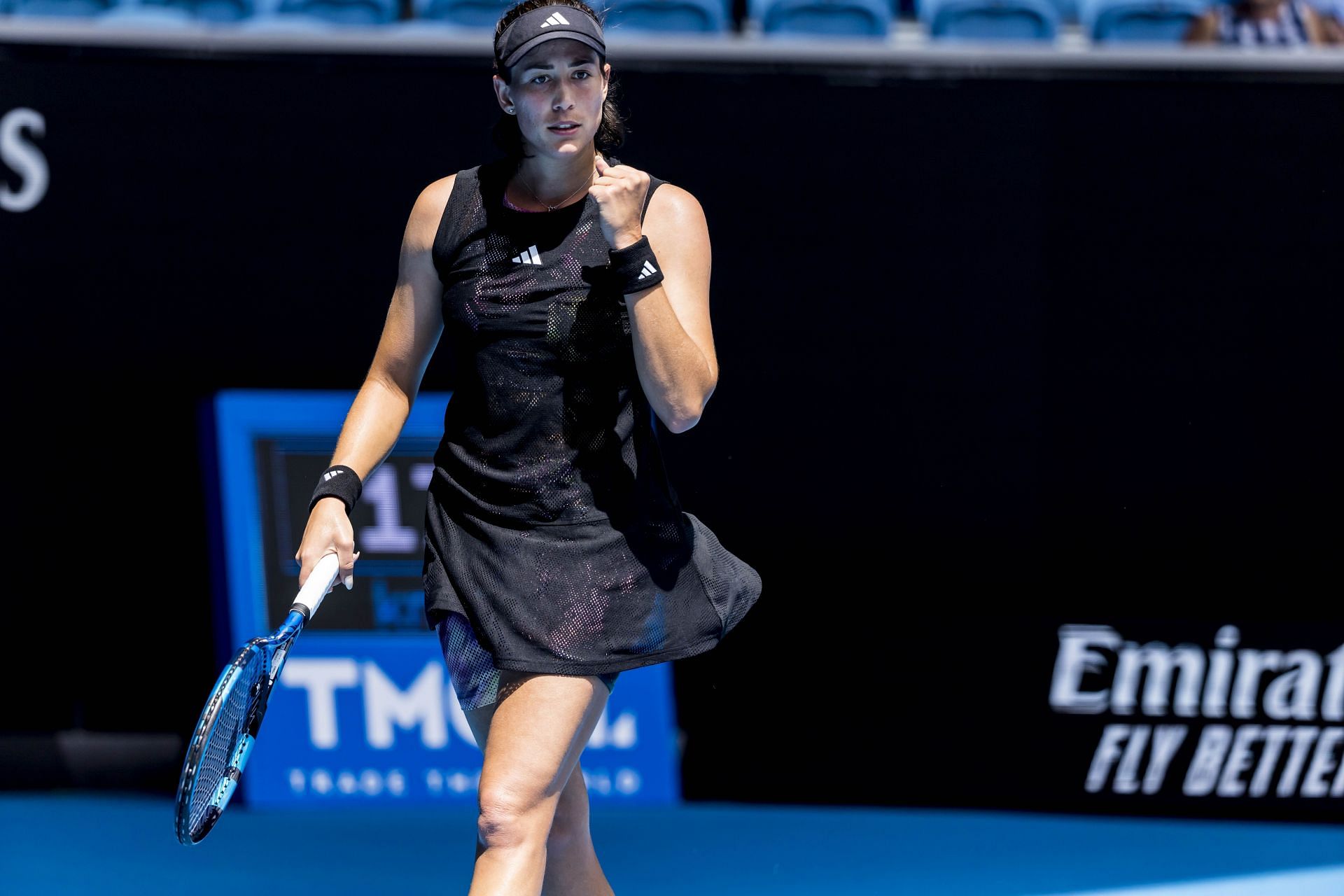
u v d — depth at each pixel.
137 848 13.64
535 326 8.02
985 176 13.70
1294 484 13.98
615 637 8.11
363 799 14.52
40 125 13.63
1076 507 14.12
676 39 13.57
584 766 14.56
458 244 8.22
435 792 14.48
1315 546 14.04
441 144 13.73
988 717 14.34
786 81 13.60
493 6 17.16
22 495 14.19
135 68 13.60
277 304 13.94
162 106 13.65
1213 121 13.54
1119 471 14.05
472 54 13.63
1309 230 13.62
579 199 8.20
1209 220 13.68
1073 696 14.27
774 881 13.06
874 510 14.20
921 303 13.90
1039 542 14.18
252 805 14.56
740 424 14.08
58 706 14.56
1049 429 14.02
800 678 14.42
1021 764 14.34
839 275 13.87
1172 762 14.23
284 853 13.61
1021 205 13.73
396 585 14.27
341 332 13.98
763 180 13.74
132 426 14.09
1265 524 14.05
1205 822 14.27
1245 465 13.98
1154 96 13.52
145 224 13.81
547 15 7.83
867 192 13.75
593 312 8.02
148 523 14.24
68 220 13.79
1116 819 14.32
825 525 14.22
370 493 14.20
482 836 7.89
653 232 8.33
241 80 13.64
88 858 13.42
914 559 14.27
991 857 13.56
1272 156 13.55
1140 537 14.13
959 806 14.45
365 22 17.12
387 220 13.83
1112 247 13.75
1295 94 13.47
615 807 14.55
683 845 13.78
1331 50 13.46
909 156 13.70
